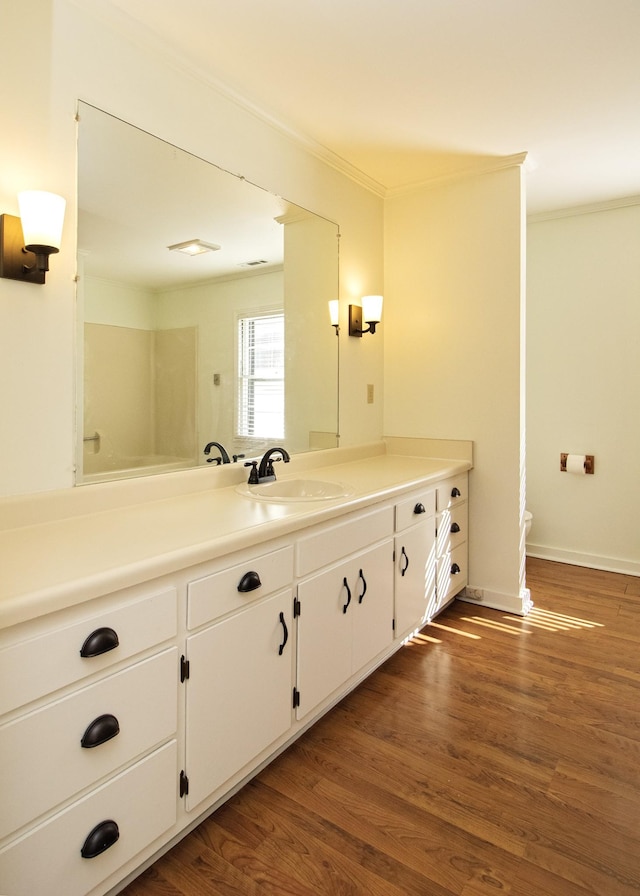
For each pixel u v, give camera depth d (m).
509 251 2.79
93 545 1.29
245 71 1.98
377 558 2.08
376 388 3.17
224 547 1.36
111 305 1.71
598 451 3.59
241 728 1.46
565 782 1.60
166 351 1.89
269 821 1.45
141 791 1.20
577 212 3.52
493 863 1.32
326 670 1.81
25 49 1.46
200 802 1.36
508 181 2.77
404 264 3.13
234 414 2.18
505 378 2.85
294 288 2.48
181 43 1.81
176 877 1.28
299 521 1.61
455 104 2.22
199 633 1.33
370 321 2.86
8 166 1.43
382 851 1.36
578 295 3.59
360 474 2.47
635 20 1.71
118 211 1.71
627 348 3.46
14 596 0.97
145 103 1.78
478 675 2.23
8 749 0.97
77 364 1.61
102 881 1.14
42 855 1.02
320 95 2.14
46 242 1.40
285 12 1.67
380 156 2.69
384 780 1.61
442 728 1.87
